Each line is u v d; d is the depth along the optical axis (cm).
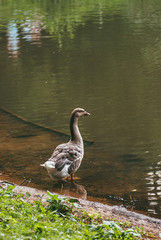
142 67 2144
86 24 3334
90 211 824
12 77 2062
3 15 3906
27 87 1898
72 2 4709
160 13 3722
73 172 1029
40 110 1606
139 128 1379
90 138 1305
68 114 1558
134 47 2542
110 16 3672
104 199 917
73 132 1077
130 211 845
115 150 1209
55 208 761
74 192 958
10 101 1727
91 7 4275
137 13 3775
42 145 1273
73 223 696
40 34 3019
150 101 1658
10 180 1018
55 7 4369
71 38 2852
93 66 2197
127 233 671
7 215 686
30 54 2475
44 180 1030
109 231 657
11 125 1457
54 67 2205
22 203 759
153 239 716
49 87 1889
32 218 678
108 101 1684
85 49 2542
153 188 970
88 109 1593
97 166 1104
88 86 1873
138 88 1828
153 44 2591
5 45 2708
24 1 4903
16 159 1162
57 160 1005
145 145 1238
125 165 1102
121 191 959
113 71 2102
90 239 624
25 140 1314
